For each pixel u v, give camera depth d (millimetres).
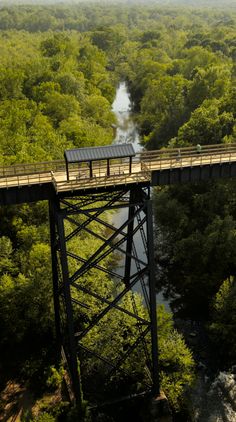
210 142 59344
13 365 37094
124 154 30047
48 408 33188
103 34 173000
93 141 67688
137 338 34281
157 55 142500
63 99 82062
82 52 142000
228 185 52156
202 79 79188
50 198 31719
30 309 37594
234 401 35406
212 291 46625
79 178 30891
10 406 33719
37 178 31609
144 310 38750
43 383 35375
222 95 75625
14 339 38281
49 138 60812
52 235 32969
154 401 33281
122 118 110438
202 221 52375
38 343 39062
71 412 31641
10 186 30625
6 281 38188
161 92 93438
